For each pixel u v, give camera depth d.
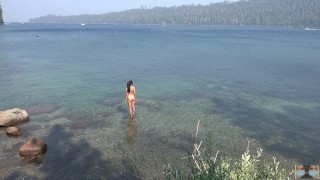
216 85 31.61
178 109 22.42
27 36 118.62
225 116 21.03
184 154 14.60
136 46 79.19
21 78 33.09
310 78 36.44
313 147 16.00
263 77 36.75
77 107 22.45
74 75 35.62
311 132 18.22
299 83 33.31
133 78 34.47
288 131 18.31
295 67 45.81
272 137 17.27
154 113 21.30
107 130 17.91
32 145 14.70
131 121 19.53
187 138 16.80
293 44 98.06
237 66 45.75
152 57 55.47
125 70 40.06
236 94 27.77
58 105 22.91
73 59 50.91
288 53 68.19
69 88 28.61
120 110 21.89
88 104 23.30
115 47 75.50
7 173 12.80
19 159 14.06
